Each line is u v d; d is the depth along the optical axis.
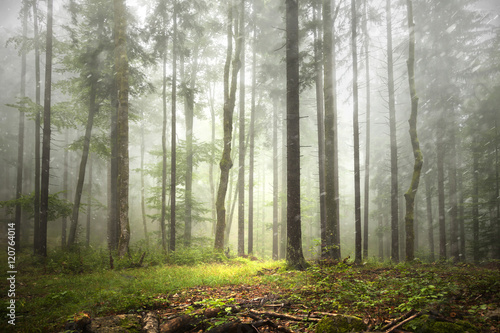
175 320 4.55
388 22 17.70
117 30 15.34
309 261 12.58
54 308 6.12
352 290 6.14
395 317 4.45
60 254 14.98
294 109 11.57
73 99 19.17
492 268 11.54
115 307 5.69
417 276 8.05
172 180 16.70
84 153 17.53
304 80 15.10
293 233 11.13
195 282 8.55
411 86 14.29
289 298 6.05
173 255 14.86
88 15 17.78
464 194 22.38
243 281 8.67
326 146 14.11
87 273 11.55
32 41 18.19
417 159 13.99
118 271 11.59
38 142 18.11
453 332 3.74
